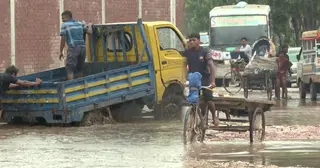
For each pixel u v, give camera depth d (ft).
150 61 96.37
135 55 98.32
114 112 95.45
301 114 105.60
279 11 264.72
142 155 63.77
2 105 92.48
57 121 89.04
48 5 158.81
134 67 94.68
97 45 102.01
